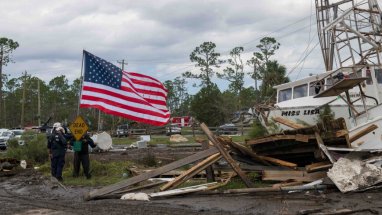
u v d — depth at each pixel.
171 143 36.03
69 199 11.24
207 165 11.78
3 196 12.20
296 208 8.88
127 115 15.02
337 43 16.83
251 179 12.21
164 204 9.83
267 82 56.47
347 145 11.45
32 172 16.80
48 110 102.19
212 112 61.59
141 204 9.90
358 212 8.34
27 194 12.41
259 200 9.88
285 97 17.98
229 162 11.45
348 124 15.05
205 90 63.47
